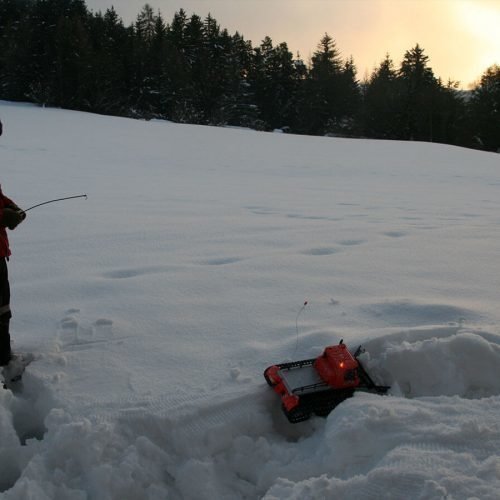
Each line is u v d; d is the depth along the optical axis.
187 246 5.94
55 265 5.02
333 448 2.25
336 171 19.23
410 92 65.62
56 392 2.69
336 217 8.52
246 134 34.62
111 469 2.20
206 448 2.42
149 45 66.00
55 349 3.12
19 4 66.12
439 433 2.22
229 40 74.19
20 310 3.75
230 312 3.68
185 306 3.81
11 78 55.22
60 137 25.05
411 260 5.12
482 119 60.34
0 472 2.40
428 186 15.34
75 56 53.06
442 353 2.82
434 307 3.53
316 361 2.79
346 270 4.75
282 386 2.64
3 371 2.92
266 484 2.28
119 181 13.06
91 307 3.80
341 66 72.81
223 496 2.25
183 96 62.66
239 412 2.56
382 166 21.50
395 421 2.32
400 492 1.94
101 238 6.32
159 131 32.12
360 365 2.86
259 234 6.71
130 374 2.86
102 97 54.75
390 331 3.11
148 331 3.38
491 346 2.81
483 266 4.88
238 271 4.71
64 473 2.23
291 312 3.67
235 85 69.12
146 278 4.48
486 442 2.16
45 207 8.59
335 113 71.06
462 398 2.60
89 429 2.30
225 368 2.91
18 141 22.08
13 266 4.97
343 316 3.55
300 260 5.13
